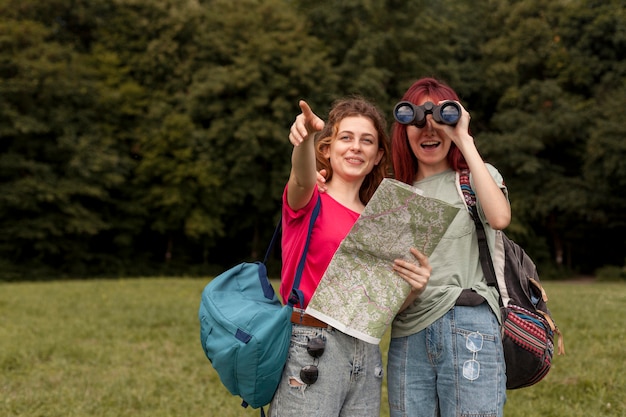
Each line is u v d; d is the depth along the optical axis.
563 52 26.33
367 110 2.62
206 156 23.55
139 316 8.46
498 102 27.30
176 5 26.22
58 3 24.67
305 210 2.45
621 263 26.91
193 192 24.52
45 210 23.53
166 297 10.77
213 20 26.19
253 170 23.94
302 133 2.21
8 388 4.97
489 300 2.36
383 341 6.63
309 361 2.32
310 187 2.36
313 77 23.58
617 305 8.82
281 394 2.35
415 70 24.39
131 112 24.89
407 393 2.43
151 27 26.06
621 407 4.13
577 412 4.10
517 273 2.44
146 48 26.23
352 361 2.37
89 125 23.81
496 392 2.31
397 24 24.59
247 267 2.60
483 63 27.78
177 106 25.05
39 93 22.80
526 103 25.84
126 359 6.09
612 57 25.34
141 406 4.59
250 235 28.05
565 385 4.71
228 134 23.41
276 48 23.77
